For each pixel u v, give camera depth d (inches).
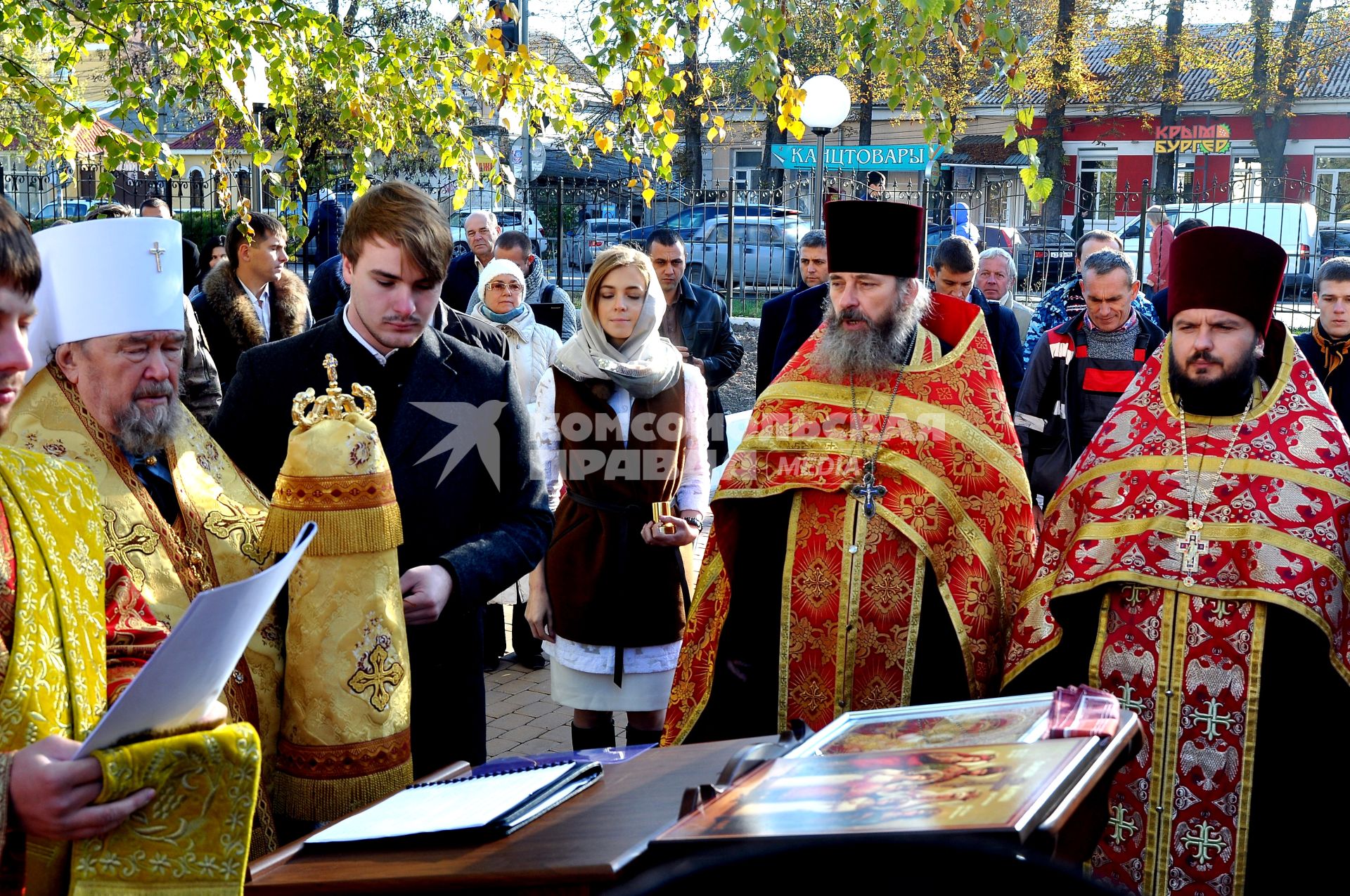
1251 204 690.8
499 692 219.1
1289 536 109.0
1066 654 119.4
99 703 67.4
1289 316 605.6
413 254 102.7
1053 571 119.9
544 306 242.1
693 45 215.2
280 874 64.8
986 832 47.9
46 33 238.1
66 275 82.1
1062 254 631.2
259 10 228.4
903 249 130.5
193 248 358.9
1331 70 1405.0
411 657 107.4
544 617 159.9
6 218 58.8
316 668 86.9
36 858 62.6
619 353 155.3
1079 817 58.1
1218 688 109.8
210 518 89.1
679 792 68.1
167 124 685.3
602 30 213.9
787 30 199.0
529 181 507.8
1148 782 111.7
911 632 126.1
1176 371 115.5
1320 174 1378.0
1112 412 122.7
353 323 108.3
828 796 56.8
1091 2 1357.0
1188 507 113.0
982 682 125.0
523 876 58.4
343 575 87.7
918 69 185.8
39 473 68.6
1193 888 110.4
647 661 156.1
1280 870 110.7
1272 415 114.1
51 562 66.2
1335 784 111.2
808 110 370.0
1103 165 1466.5
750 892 25.6
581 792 70.9
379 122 247.0
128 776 58.7
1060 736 64.7
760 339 259.8
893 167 375.9
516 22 234.2
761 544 135.6
